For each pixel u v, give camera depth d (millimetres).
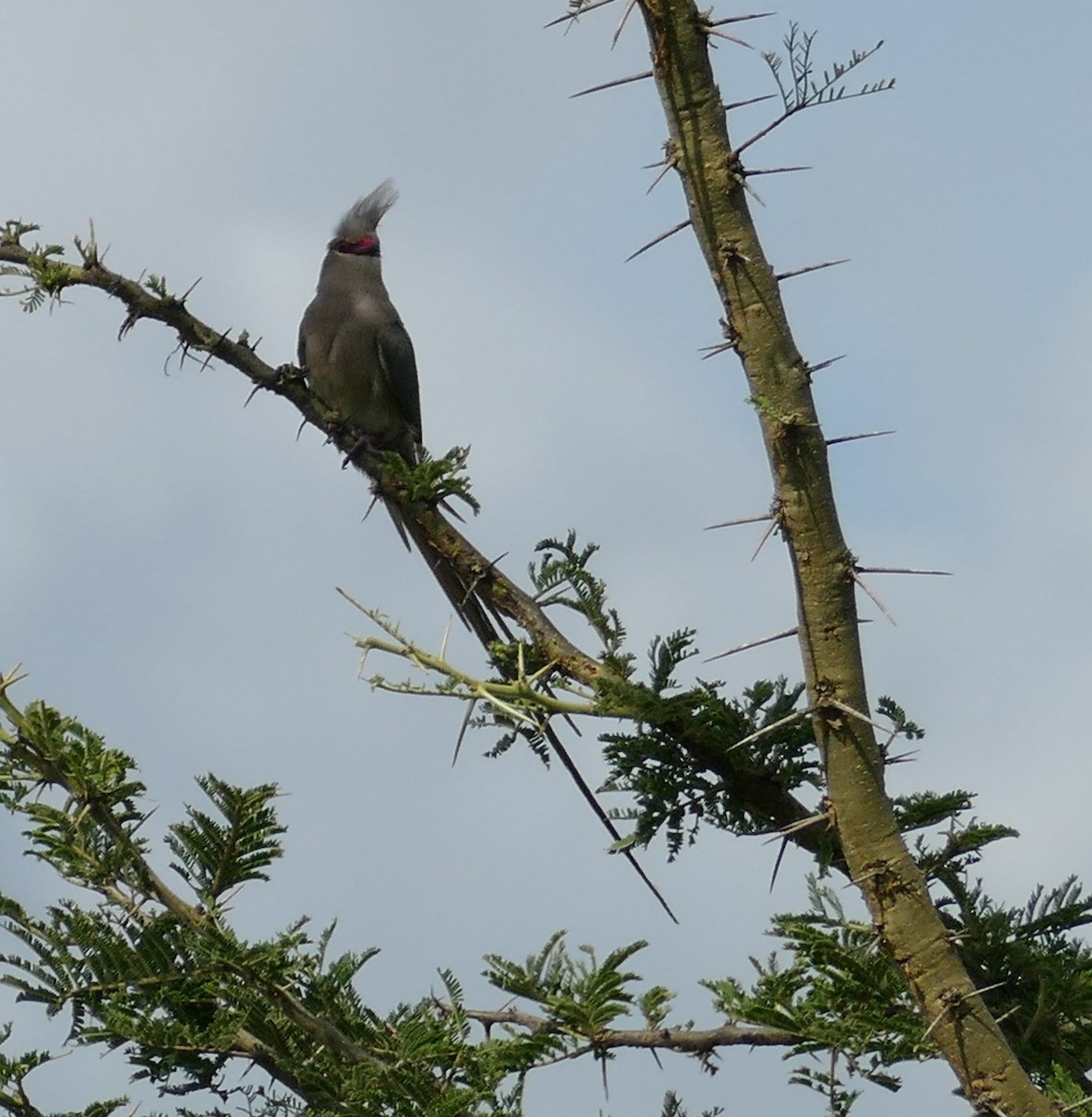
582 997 8328
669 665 9781
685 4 8398
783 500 8359
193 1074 8312
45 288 10984
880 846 8148
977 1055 7844
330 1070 8062
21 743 8656
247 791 8570
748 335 8406
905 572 8320
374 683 9891
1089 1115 7578
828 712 8273
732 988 8805
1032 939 9102
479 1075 8023
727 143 8469
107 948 8156
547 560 10352
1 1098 7770
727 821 9977
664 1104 8461
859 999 8320
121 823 8688
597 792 10039
